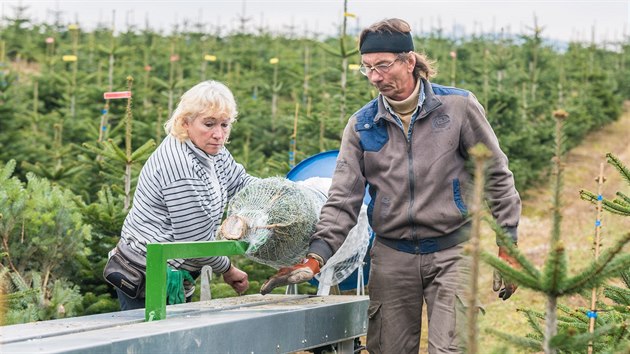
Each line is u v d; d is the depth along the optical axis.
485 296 7.85
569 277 2.35
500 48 14.49
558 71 17.38
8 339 2.66
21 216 5.49
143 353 2.73
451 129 3.78
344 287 4.56
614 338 3.33
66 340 2.65
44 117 11.73
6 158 9.58
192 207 3.83
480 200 2.33
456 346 3.61
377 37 3.70
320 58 17.28
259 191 3.69
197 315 3.31
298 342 3.54
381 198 3.87
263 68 15.92
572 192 12.79
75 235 5.65
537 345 2.46
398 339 3.91
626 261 2.33
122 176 7.09
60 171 7.92
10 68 14.55
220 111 3.82
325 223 3.76
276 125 11.66
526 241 10.47
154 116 10.95
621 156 15.03
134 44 18.56
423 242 3.80
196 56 16.06
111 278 3.95
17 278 4.99
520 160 12.26
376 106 3.92
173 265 3.95
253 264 6.44
